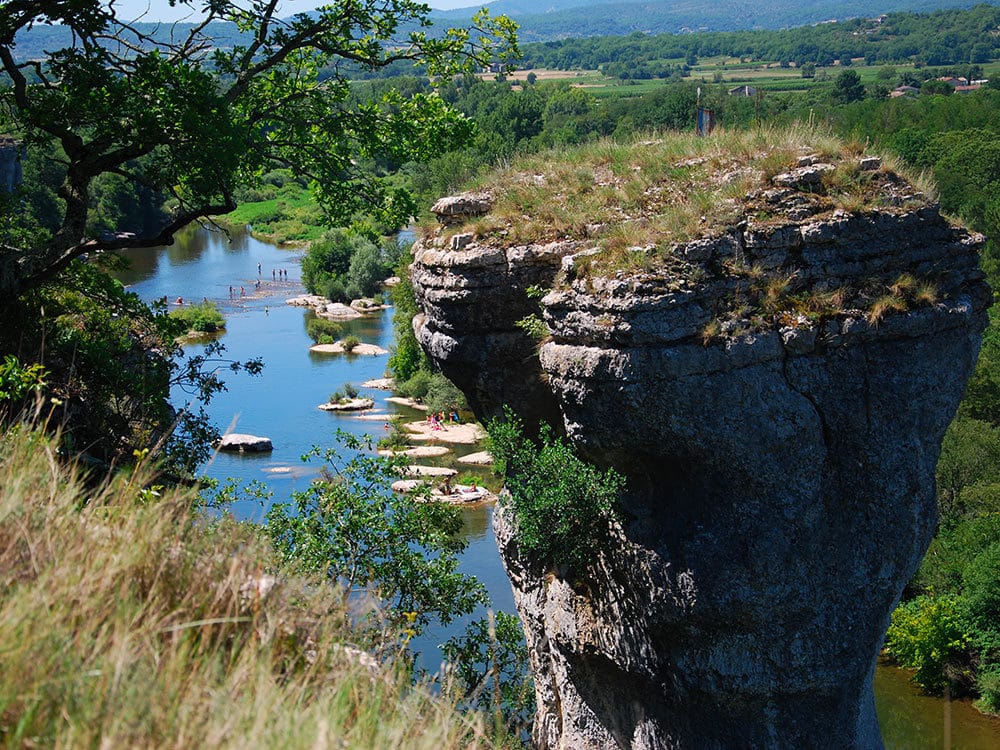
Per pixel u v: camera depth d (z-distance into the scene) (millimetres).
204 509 8562
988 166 63500
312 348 67312
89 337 15375
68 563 5848
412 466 45531
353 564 13742
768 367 14352
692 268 14359
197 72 14570
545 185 18344
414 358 58562
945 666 33844
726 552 14633
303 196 132750
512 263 16859
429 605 14320
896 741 31219
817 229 14688
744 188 15461
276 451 46750
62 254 15023
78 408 13641
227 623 6250
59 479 7285
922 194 15695
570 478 15406
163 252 103938
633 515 15492
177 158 15258
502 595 32000
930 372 15016
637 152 18453
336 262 86625
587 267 14828
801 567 14680
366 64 17078
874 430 14812
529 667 19188
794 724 15234
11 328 14539
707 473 14695
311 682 6137
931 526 15422
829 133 17516
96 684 4973
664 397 14031
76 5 14367
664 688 15852
